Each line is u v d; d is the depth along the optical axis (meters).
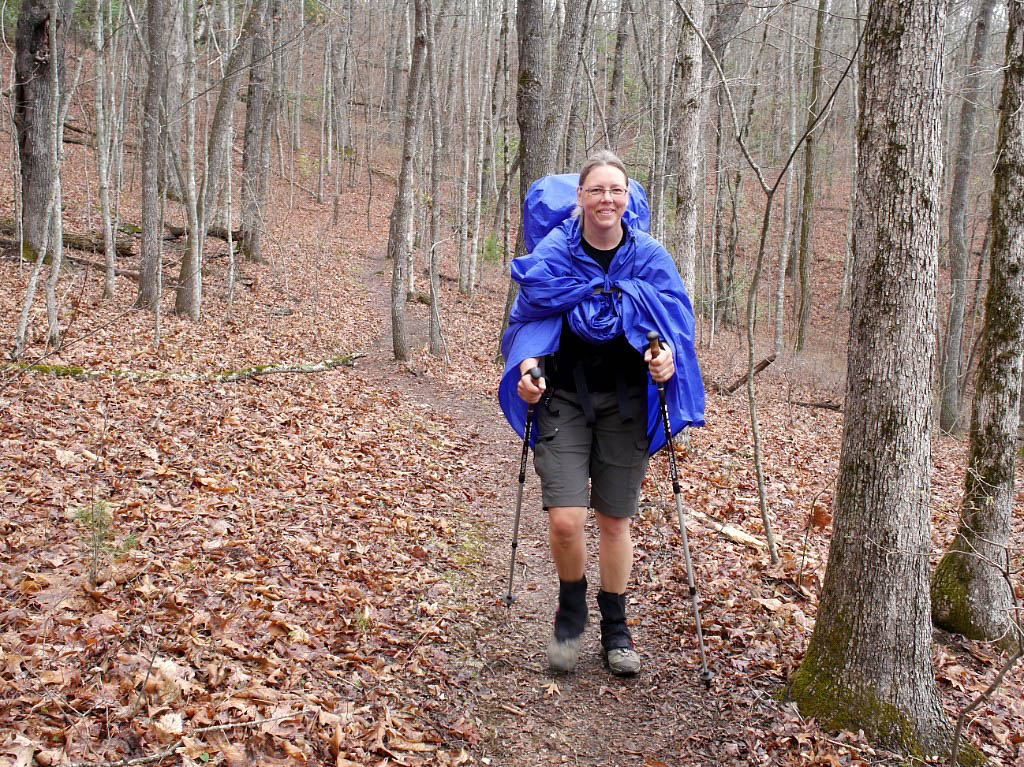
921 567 3.02
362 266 23.41
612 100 19.02
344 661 3.34
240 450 6.33
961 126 15.98
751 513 6.37
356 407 9.05
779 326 20.62
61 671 2.85
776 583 4.71
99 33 11.01
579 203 3.29
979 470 4.51
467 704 3.20
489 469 7.61
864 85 2.99
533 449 3.38
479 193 21.67
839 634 3.11
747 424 11.64
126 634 3.19
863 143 2.99
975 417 4.57
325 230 26.94
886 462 3.00
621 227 3.35
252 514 4.94
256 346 11.51
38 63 12.23
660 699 3.30
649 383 3.29
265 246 21.48
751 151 26.95
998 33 18.73
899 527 3.00
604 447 3.33
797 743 2.95
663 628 3.98
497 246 26.98
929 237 2.94
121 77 15.50
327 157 35.75
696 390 3.37
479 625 3.96
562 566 3.33
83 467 5.18
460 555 5.00
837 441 11.65
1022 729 3.35
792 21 19.05
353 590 4.07
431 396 10.98
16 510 4.31
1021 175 4.38
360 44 34.94
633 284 3.27
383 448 7.47
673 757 2.91
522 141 11.49
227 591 3.78
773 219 32.31
